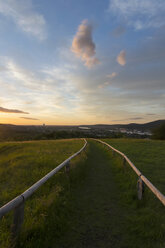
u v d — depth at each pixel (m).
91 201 4.98
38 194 4.93
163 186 6.25
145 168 8.94
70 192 5.34
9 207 2.46
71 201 4.77
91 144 26.75
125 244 3.05
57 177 6.04
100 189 6.05
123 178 7.17
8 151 17.55
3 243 2.67
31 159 9.44
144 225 3.53
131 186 5.87
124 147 19.83
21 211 2.89
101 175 8.08
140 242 3.10
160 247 2.88
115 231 3.46
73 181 6.41
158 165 9.80
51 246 2.94
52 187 5.33
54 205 4.06
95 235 3.31
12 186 5.99
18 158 10.70
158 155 13.59
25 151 15.13
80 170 7.67
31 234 3.06
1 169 8.62
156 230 3.29
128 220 3.90
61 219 3.67
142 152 15.34
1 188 6.00
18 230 2.84
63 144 21.48
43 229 3.17
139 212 4.21
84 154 12.27
